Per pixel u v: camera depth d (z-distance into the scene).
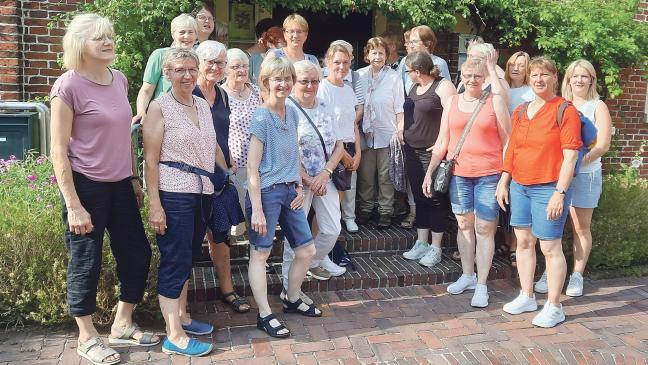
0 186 4.55
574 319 4.54
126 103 3.51
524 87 5.33
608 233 5.66
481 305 4.69
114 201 3.56
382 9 6.81
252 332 4.11
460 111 4.75
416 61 5.19
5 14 5.92
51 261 4.03
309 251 4.20
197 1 5.99
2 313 3.99
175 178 3.57
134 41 6.00
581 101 4.87
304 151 4.38
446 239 5.89
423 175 5.35
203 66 3.99
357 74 5.73
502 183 4.55
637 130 8.83
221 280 4.50
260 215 3.89
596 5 7.70
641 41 7.88
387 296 4.89
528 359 3.86
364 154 5.84
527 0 7.46
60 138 3.23
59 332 4.01
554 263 4.34
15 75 6.03
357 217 6.12
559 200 4.13
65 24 6.09
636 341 4.19
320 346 3.94
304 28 5.25
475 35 7.48
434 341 4.06
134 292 3.76
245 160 4.36
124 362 3.63
